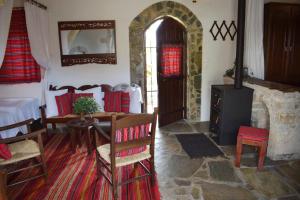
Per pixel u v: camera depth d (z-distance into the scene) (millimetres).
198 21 4566
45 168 2715
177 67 4789
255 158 3289
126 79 4656
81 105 3428
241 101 3578
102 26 4414
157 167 3092
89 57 4523
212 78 4844
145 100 4824
